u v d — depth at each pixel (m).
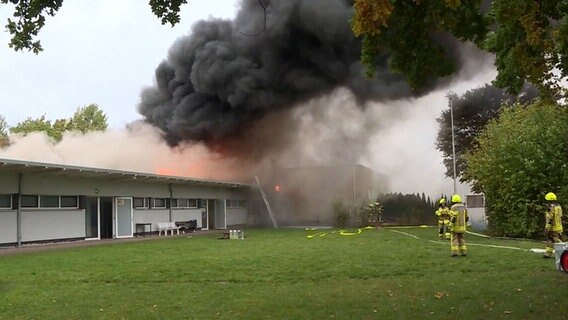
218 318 6.16
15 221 18.12
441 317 5.93
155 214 25.88
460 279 8.67
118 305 7.02
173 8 6.39
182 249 15.61
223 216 32.31
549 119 18.19
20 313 6.60
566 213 17.14
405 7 6.16
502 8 5.77
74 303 7.19
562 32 6.22
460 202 12.27
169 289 8.24
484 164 19.78
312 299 7.15
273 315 6.25
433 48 6.62
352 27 4.75
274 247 15.76
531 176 17.89
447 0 4.84
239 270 10.27
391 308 6.48
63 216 20.34
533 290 7.41
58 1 6.09
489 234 19.92
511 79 7.38
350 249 14.48
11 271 10.70
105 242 19.80
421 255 12.48
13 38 6.16
